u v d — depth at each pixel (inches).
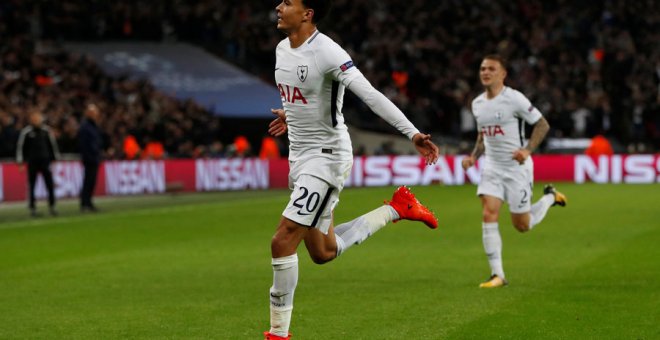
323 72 458.9
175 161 1851.6
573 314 571.8
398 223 1143.6
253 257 871.7
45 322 576.4
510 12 2792.8
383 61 2498.8
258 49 2755.9
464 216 1237.7
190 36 2918.3
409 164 1941.4
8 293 685.9
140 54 2746.1
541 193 1608.0
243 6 2861.7
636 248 880.3
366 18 2701.8
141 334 537.0
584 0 2807.6
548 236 996.6
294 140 480.7
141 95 2145.7
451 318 567.2
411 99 2449.6
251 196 1711.4
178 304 630.5
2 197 1622.8
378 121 2429.9
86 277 759.1
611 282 687.1
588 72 2493.8
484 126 715.4
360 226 513.0
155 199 1674.5
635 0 2763.3
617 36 2662.4
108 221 1246.9
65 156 1812.3
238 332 538.6
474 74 2475.4
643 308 585.6
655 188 1712.6
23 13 2513.5
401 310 596.1
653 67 2527.1
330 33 2659.9
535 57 2576.3
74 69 2261.3
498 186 708.0
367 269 779.4
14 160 1761.8
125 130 1985.7
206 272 777.6
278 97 2529.5
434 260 831.7
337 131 474.0
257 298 651.5
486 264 802.8
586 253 856.3
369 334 526.0
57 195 1688.0
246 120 2345.0
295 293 665.0
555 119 2283.5
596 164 1935.3
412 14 2783.0
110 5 2824.8
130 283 724.0
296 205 464.4
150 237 1051.9
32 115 1341.0
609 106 2386.8
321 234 482.6
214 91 2517.2
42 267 821.9
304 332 534.3
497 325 543.5
